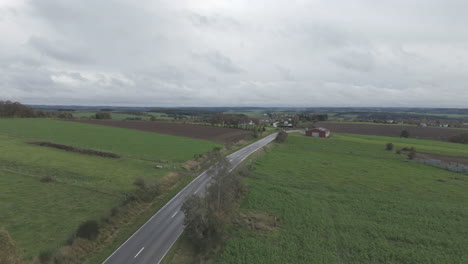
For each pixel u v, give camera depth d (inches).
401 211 1769.2
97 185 1797.5
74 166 2166.6
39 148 2659.9
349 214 1704.0
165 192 1904.5
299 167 2878.9
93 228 1230.3
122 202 1546.5
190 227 1288.1
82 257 1113.4
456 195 2146.9
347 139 5128.0
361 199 1967.3
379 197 2021.4
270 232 1454.2
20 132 3631.9
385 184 2388.0
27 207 1398.9
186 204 1306.6
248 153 3427.7
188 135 4672.7
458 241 1422.2
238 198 1865.2
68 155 2503.7
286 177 2472.9
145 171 2241.6
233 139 4485.7
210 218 1339.8
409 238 1430.9
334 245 1350.9
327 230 1491.1
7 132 3550.7
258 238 1390.3
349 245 1355.8
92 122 5718.5
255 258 1216.2
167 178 2121.1
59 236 1175.0
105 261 1109.1
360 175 2664.9
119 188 1779.0
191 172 2415.1
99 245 1213.1
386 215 1699.1
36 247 1082.1
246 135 5014.8
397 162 3366.1
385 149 4197.8
